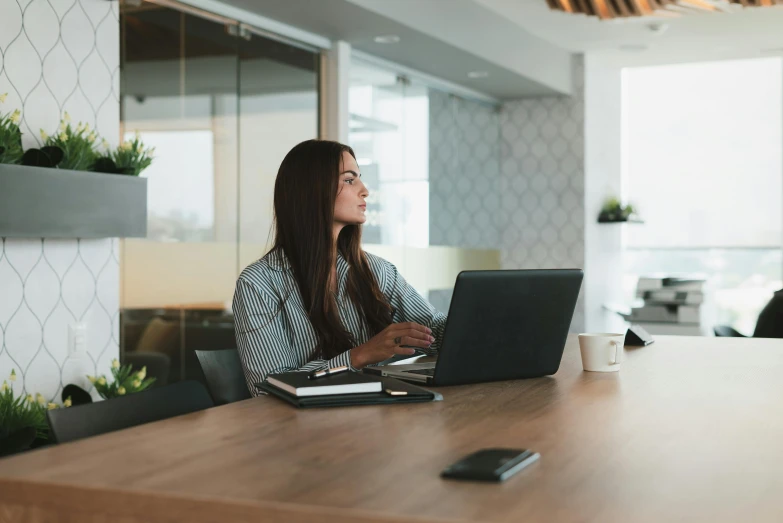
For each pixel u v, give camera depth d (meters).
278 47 4.00
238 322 1.87
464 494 0.85
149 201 3.64
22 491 0.92
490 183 5.84
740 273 6.25
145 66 3.82
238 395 2.11
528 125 5.88
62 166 2.49
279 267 1.94
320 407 1.33
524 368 1.66
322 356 1.95
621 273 6.41
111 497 0.88
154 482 0.90
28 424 2.29
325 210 1.94
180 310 3.70
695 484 0.89
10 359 2.47
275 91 4.01
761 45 5.32
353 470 0.94
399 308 2.19
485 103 5.77
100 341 2.76
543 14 4.78
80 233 2.50
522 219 5.91
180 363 3.69
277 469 0.95
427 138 5.12
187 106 3.81
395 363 1.91
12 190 2.29
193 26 3.72
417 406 1.35
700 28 5.02
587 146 5.75
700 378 1.67
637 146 6.46
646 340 2.28
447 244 5.32
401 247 4.86
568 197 5.76
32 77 2.54
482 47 4.57
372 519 0.78
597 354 1.76
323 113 4.25
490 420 1.23
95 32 2.74
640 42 5.33
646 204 6.44
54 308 2.61
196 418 1.25
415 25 3.97
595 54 5.71
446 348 1.55
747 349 2.17
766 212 6.15
